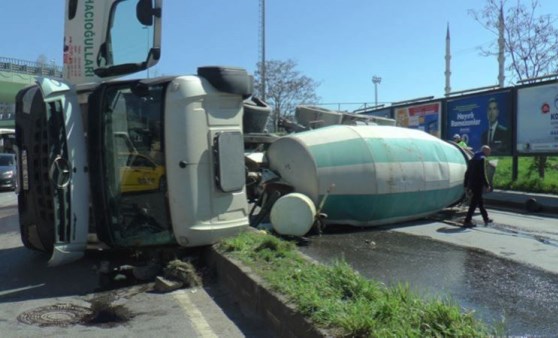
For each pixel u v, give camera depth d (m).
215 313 5.84
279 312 4.97
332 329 4.15
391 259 8.35
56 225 6.98
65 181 7.04
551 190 16.95
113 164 7.44
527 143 17.20
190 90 7.48
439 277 7.20
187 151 7.45
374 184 10.79
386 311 4.21
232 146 7.80
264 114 11.61
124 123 7.57
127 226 7.52
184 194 7.44
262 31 45.56
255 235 7.87
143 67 8.37
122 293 6.73
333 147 10.69
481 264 8.01
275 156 10.85
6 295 6.73
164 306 6.14
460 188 13.07
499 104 18.22
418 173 11.59
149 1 8.16
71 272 7.79
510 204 15.30
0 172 25.92
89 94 7.69
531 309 5.73
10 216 15.13
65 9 9.44
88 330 5.41
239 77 7.82
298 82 46.81
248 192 10.77
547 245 9.59
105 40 8.87
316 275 5.55
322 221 10.48
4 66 48.91
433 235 10.65
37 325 5.58
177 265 7.07
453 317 4.09
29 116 7.89
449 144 13.52
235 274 6.36
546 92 16.52
